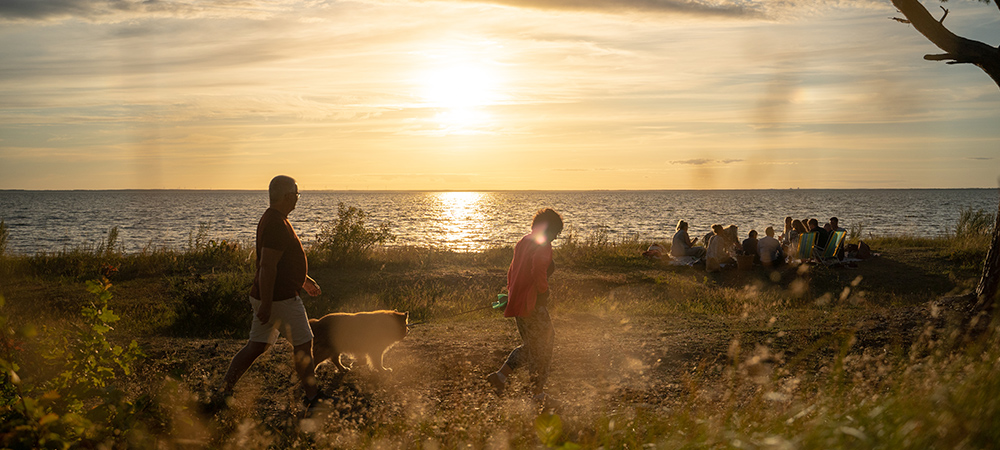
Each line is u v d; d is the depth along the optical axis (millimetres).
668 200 143750
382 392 5332
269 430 4512
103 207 100562
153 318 10234
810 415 3176
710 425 3084
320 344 5637
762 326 7680
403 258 16500
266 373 5934
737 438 2715
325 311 11641
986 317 5785
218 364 6250
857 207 89438
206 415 4711
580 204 110188
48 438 2904
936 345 4961
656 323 8539
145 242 34219
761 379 4969
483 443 3736
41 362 4141
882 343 6191
